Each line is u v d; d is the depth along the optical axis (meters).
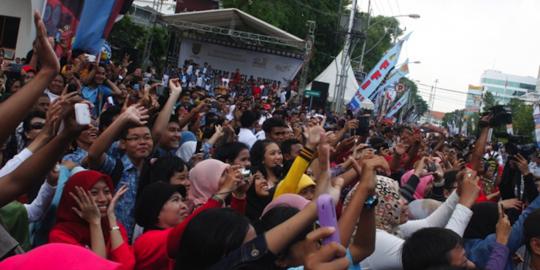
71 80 6.93
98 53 7.19
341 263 2.11
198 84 28.00
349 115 16.02
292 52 31.50
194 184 4.67
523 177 6.40
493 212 4.67
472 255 4.40
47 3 6.97
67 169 4.32
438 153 10.43
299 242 2.53
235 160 5.63
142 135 4.73
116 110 5.73
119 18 8.16
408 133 9.40
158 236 3.62
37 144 3.30
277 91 28.53
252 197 5.05
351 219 2.95
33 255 1.62
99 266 1.58
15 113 2.31
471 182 4.29
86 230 3.61
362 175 3.07
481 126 6.49
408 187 5.42
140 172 4.84
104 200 3.70
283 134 7.89
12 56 18.64
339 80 31.41
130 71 15.41
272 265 2.33
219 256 2.61
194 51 32.06
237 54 31.88
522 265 4.51
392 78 31.09
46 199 3.90
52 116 3.03
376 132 18.48
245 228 2.67
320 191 3.12
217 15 29.19
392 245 3.60
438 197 6.77
